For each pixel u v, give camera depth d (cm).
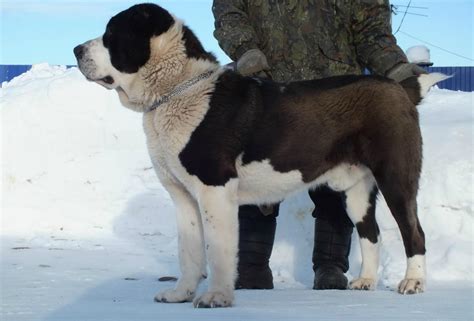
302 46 773
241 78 675
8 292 706
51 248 1086
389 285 778
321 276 773
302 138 690
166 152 645
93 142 1420
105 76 672
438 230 870
